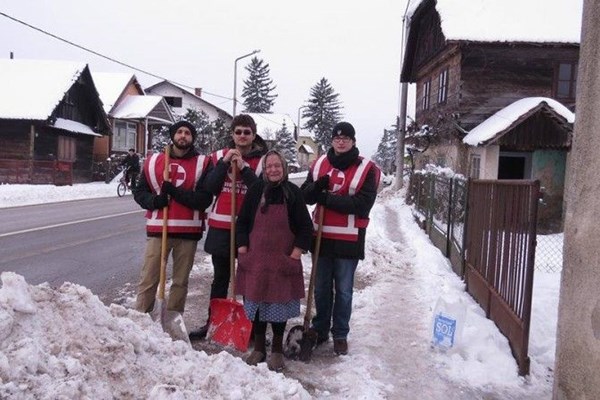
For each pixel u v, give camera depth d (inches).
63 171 1064.2
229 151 189.0
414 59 993.5
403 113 1033.5
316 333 190.9
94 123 1314.0
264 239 172.1
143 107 1485.0
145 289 193.3
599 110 128.0
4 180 1023.0
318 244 190.9
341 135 189.5
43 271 314.0
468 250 300.2
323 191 188.1
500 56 695.7
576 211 136.5
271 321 173.2
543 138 600.1
